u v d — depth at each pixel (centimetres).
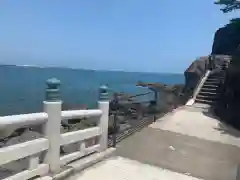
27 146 366
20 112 1825
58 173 423
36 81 5425
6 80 5344
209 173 536
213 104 1365
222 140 796
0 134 650
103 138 568
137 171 503
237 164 602
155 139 754
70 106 1802
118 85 5141
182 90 1822
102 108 557
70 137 457
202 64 2047
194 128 912
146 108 1146
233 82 1100
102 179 449
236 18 1490
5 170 416
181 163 580
